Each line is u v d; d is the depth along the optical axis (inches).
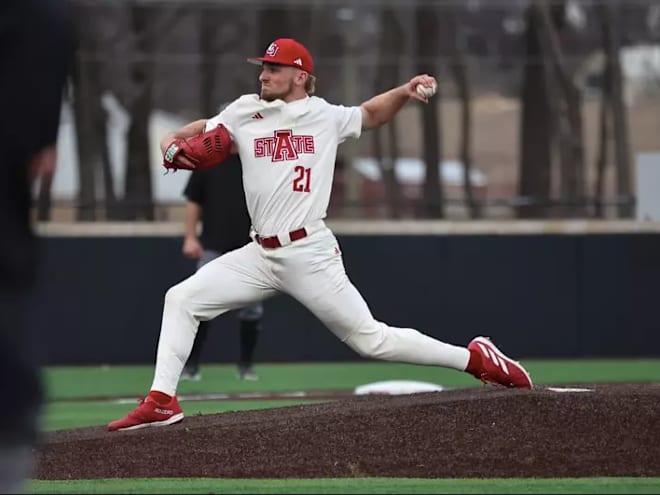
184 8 2049.7
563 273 1984.5
